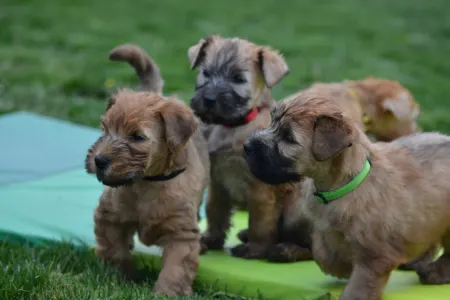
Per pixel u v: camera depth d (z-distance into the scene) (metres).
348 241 4.94
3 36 15.13
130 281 5.60
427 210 5.02
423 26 19.12
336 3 22.52
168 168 5.31
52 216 6.72
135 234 6.40
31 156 8.52
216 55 6.44
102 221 5.56
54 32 15.81
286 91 11.99
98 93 11.56
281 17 19.44
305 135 4.87
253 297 5.38
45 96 11.09
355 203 4.89
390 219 4.89
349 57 15.08
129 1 20.41
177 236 5.43
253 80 6.36
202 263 5.82
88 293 4.93
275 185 5.46
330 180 4.92
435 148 5.23
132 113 5.08
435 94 12.68
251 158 5.00
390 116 7.99
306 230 5.98
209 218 6.38
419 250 5.10
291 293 5.27
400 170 5.05
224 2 21.39
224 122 6.12
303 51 15.39
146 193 5.36
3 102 10.73
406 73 14.06
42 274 5.05
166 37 15.97
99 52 14.30
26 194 7.30
